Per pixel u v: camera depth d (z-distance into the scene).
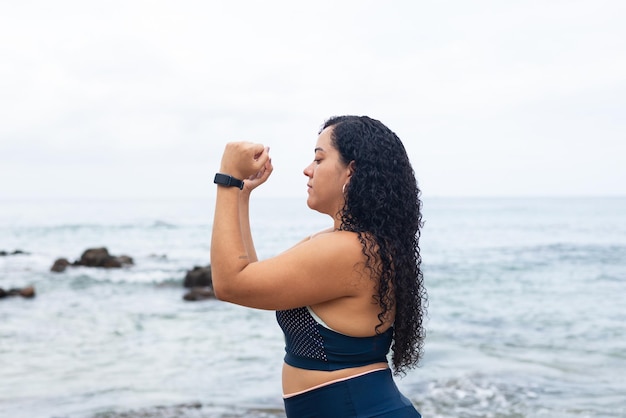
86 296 19.11
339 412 2.07
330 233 2.10
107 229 63.81
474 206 165.25
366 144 2.13
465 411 6.90
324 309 2.08
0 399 7.64
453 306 16.17
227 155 2.07
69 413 6.97
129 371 9.23
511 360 9.46
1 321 14.23
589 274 24.17
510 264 28.72
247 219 2.33
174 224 72.19
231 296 1.99
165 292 20.09
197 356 10.30
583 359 9.55
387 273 2.10
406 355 2.28
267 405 7.29
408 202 2.18
